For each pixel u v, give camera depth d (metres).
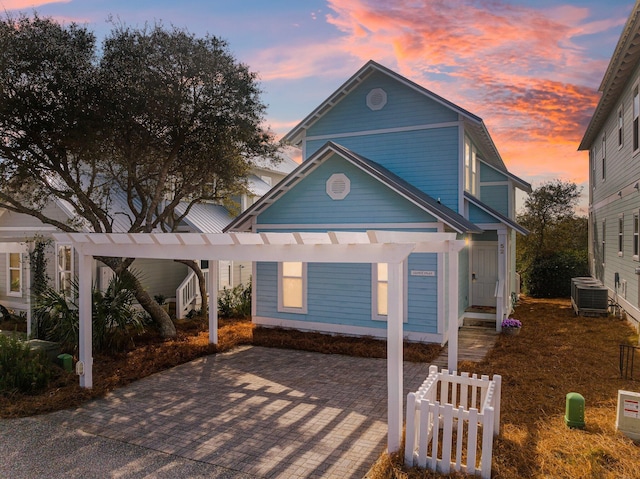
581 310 14.32
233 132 11.55
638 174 11.73
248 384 8.05
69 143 9.68
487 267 14.50
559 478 4.51
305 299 12.00
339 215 11.52
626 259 13.35
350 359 9.75
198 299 15.54
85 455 5.32
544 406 6.52
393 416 5.09
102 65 9.77
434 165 12.96
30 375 7.58
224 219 17.62
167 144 11.50
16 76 9.01
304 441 5.66
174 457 5.25
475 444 4.57
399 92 13.37
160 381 8.27
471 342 11.02
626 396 5.50
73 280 12.63
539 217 25.67
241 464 5.07
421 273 10.64
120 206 15.04
